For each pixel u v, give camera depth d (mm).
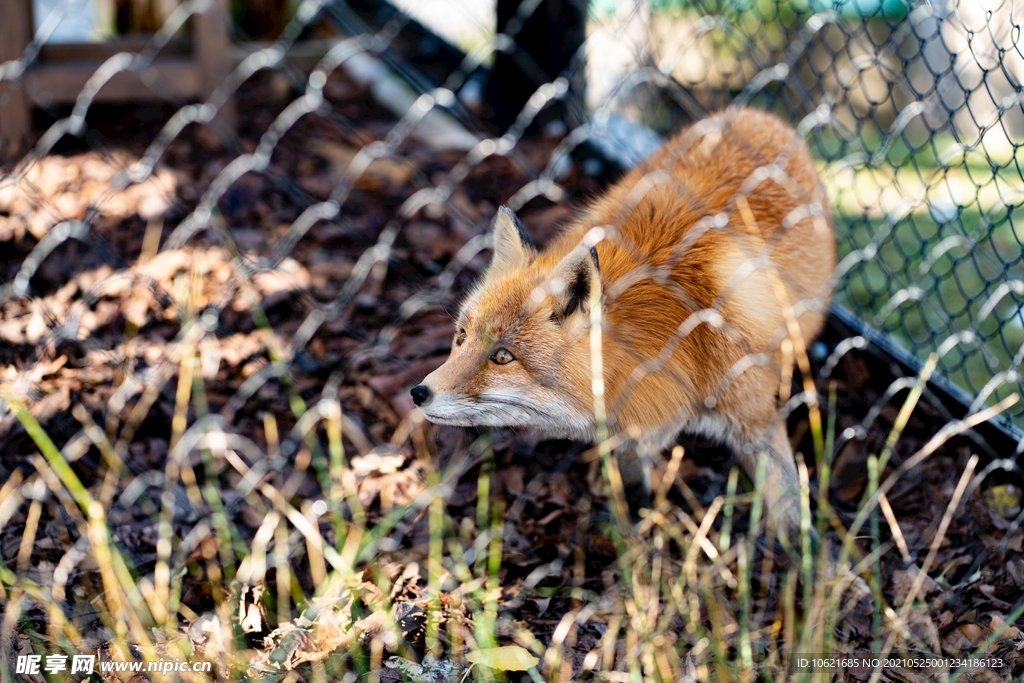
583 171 8500
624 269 4352
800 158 5199
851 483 5109
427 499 4430
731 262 4430
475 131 9289
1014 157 4570
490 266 4730
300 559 4480
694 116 7191
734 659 3900
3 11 8102
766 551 4512
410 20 11602
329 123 9875
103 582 4133
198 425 4902
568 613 4203
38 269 6594
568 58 8664
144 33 10383
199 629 3963
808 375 4633
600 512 4910
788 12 7297
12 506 4391
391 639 3914
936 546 4293
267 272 6844
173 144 8977
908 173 8422
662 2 8094
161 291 6453
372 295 6766
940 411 5246
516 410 4277
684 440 5484
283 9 11719
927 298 6430
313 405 5605
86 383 5543
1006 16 5082
